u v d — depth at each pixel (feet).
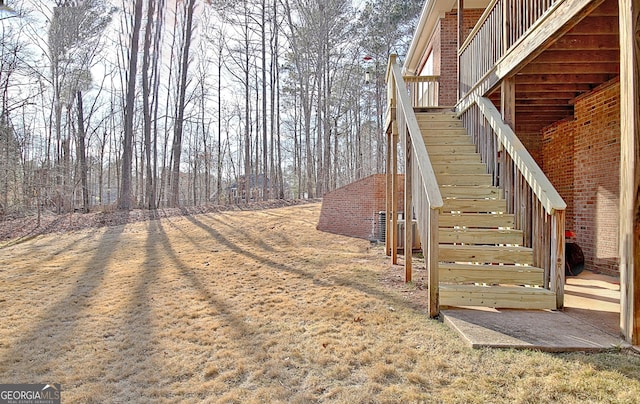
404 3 70.54
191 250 27.84
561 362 8.18
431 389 7.41
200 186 92.38
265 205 54.13
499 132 16.10
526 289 12.35
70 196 52.60
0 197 47.24
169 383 8.04
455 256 13.93
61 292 16.24
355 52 71.97
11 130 47.70
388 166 24.68
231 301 14.17
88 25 57.21
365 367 8.48
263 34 63.16
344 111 78.89
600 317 11.07
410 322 11.35
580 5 10.22
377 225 34.12
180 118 57.72
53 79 56.24
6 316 12.87
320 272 19.10
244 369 8.58
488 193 16.69
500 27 16.39
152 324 11.79
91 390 7.79
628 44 8.55
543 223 13.41
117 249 29.30
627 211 8.68
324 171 65.16
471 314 11.42
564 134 21.07
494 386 7.39
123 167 52.70
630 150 8.59
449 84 30.09
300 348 9.64
